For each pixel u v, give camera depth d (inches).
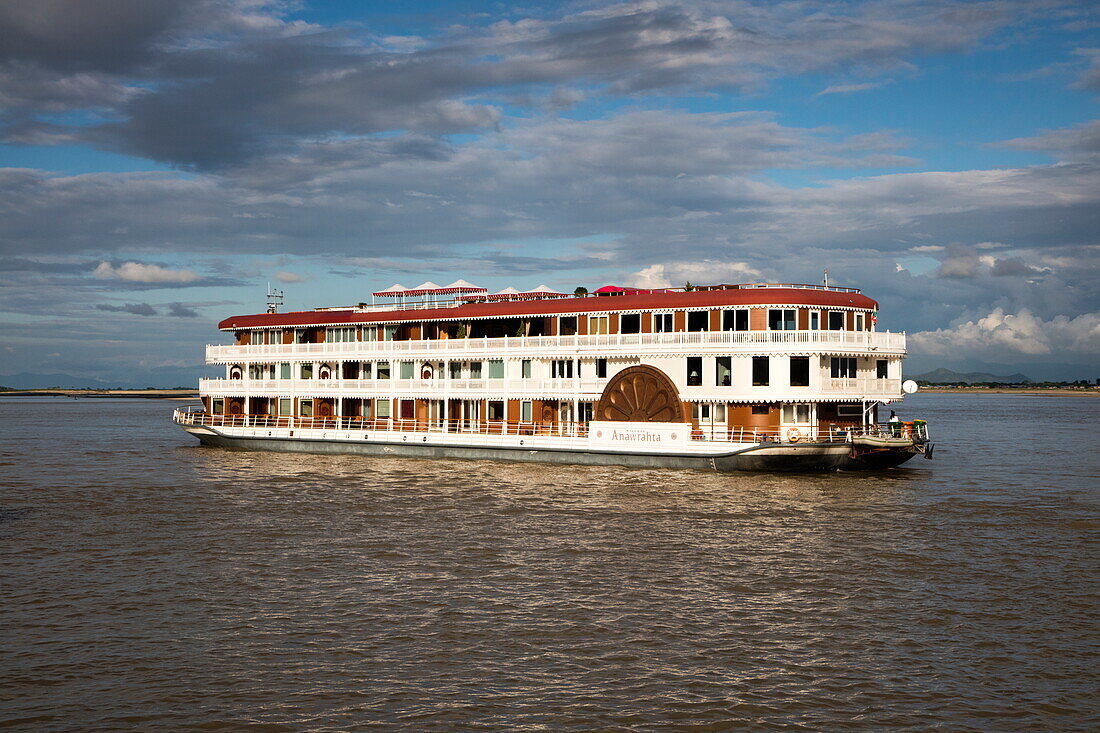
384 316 3144.7
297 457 2992.1
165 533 1720.0
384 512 1926.7
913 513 1916.8
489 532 1712.6
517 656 1062.4
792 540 1641.2
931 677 1003.9
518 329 2935.5
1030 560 1496.1
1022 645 1096.2
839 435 2487.7
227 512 1941.4
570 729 885.2
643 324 2662.4
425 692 965.2
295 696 955.3
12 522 1840.6
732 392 2485.2
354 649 1083.3
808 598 1280.8
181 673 1012.5
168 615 1207.6
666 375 2541.8
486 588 1327.5
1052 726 893.2
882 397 2578.7
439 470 2583.7
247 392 3368.6
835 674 1011.9
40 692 963.3
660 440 2498.8
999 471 2758.4
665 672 1016.2
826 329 2544.3
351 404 3201.3
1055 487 2368.4
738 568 1441.9
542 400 2829.7
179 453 3316.9
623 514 1888.5
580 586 1338.6
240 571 1427.2
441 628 1154.7
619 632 1140.5
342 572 1419.8
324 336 3321.9
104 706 931.3
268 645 1096.2
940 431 5103.3
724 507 1967.3
